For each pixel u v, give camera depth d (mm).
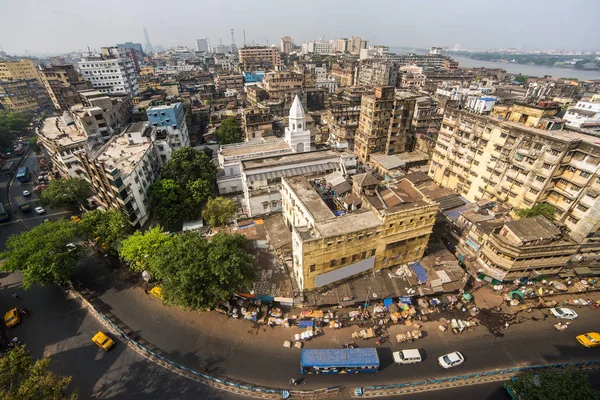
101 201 69562
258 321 44312
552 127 54594
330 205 56500
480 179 65750
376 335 42344
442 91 138250
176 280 40188
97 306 47656
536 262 46438
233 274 40656
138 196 63250
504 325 43625
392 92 85688
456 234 56844
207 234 60188
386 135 91375
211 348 41125
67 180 70000
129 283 52188
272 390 36094
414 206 46125
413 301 47375
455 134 71688
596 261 50156
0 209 71188
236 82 196500
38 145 104688
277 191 62531
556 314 44688
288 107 134500
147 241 47688
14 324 44562
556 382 31172
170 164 68188
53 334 43500
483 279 50500
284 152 75750
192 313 46156
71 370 38688
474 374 37531
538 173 52938
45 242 46562
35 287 51969
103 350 40938
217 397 35688
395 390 36094
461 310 45781
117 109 99938
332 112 101750
